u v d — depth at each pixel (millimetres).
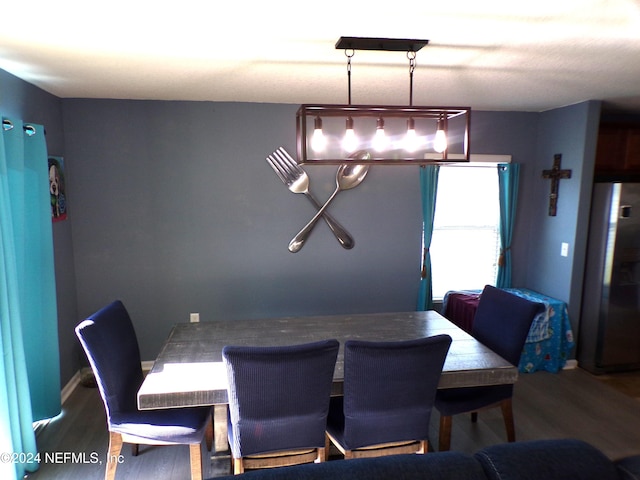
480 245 4055
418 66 2383
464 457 1217
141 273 3490
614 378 3490
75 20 1702
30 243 2523
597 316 3514
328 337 2490
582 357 3672
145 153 3373
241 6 1579
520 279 4113
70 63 2295
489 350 2295
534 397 3148
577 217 3494
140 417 2035
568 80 2699
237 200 3535
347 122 2047
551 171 3721
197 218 3506
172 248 3506
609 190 3367
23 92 2641
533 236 4020
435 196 3768
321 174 3617
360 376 1780
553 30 1816
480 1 1542
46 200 2586
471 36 1902
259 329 2619
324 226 3686
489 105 3561
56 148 3115
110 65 2338
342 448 1948
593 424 2785
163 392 1817
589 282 3574
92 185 3340
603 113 3910
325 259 3727
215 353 2240
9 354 2090
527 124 3898
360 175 3654
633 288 3457
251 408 1734
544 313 3520
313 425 1837
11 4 1548
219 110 3418
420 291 3877
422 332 2582
